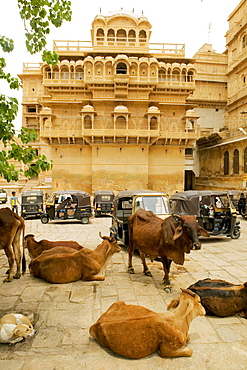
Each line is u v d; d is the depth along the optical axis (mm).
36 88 39750
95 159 29250
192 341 3934
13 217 6434
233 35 39094
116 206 10438
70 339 3969
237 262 8141
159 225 6195
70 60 31797
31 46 6547
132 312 3850
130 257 7082
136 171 29453
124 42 32281
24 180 36031
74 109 30609
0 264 7887
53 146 30031
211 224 11648
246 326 4379
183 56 32344
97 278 6320
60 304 5156
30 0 6090
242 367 3395
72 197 17562
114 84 28719
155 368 3342
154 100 31016
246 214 19172
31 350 3711
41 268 6316
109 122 30047
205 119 43156
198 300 3914
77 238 11992
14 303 5199
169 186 31141
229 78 42438
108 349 3715
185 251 5445
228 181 32688
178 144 30906
